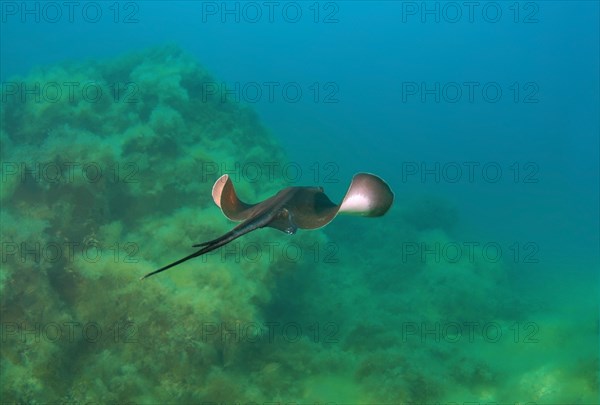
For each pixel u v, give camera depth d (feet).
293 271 45.27
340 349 40.50
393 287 53.21
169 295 35.81
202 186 45.91
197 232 42.01
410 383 34.35
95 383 31.81
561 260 73.67
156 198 44.04
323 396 33.88
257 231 44.24
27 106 45.96
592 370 35.53
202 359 34.45
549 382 35.35
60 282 36.60
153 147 45.39
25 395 30.37
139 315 34.96
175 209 44.42
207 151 48.62
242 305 37.60
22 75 50.60
